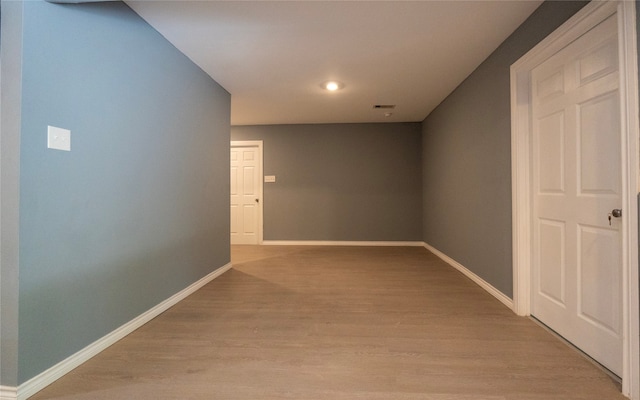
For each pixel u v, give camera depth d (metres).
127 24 2.16
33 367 1.52
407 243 5.85
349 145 5.89
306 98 4.29
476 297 2.88
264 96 4.19
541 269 2.30
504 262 2.69
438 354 1.88
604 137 1.72
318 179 5.93
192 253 3.05
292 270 3.95
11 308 1.45
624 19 1.45
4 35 1.45
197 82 3.16
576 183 1.94
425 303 2.74
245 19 2.35
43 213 1.56
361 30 2.51
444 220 4.46
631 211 1.45
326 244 5.92
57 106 1.63
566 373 1.68
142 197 2.31
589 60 1.81
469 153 3.46
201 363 1.79
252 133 6.00
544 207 2.25
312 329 2.23
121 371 1.71
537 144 2.31
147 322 2.35
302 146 5.94
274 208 5.98
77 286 1.76
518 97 2.42
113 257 2.03
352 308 2.63
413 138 5.84
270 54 2.93
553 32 1.99
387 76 3.50
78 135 1.76
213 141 3.53
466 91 3.54
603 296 1.74
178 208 2.81
